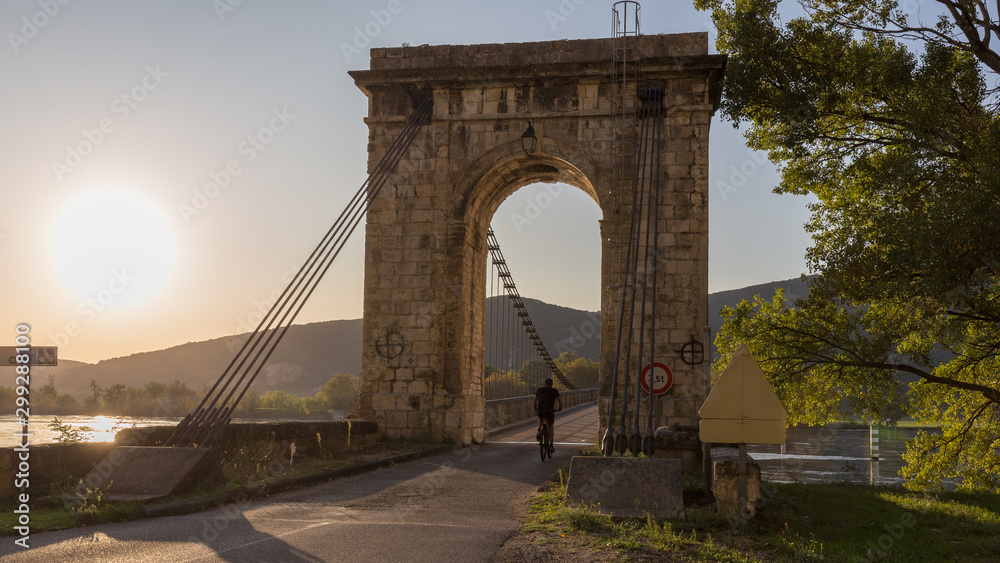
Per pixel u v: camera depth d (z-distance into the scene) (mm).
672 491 11109
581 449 24219
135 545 8586
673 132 24344
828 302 20375
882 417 22000
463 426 24516
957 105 20516
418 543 8836
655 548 8797
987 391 20344
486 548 8641
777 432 10547
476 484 14914
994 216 16578
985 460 22594
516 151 24906
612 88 24672
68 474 12609
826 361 21297
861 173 22406
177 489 12078
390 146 25516
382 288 25047
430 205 25156
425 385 24469
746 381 10711
